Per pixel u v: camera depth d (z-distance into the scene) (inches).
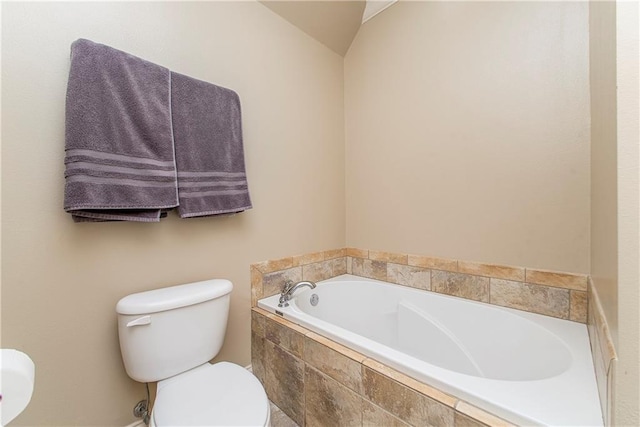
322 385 47.3
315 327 50.8
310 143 76.7
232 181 56.1
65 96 40.4
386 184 76.7
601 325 30.5
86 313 42.4
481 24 58.8
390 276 76.3
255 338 62.6
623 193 22.0
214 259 57.3
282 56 69.7
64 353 40.6
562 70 49.9
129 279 46.4
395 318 70.9
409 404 36.1
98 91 40.1
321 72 79.5
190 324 45.7
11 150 36.7
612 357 23.2
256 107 64.3
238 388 40.8
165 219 50.4
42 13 38.9
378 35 77.0
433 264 67.7
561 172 50.6
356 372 42.1
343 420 44.0
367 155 81.0
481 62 59.0
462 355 58.8
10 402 19.1
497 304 58.4
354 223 85.1
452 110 63.5
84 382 42.3
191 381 42.6
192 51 53.9
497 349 54.6
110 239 44.5
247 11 62.7
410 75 70.6
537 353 48.4
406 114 71.7
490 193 58.7
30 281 38.0
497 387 33.3
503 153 56.8
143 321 41.6
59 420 40.2
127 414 46.4
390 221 76.2
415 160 70.4
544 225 52.7
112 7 44.8
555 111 50.8
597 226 38.3
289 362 53.8
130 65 43.5
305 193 75.5
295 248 73.2
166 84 47.2
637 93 21.6
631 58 21.8
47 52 39.2
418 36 68.8
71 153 37.9
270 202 67.5
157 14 49.6
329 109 82.0
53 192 39.6
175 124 48.7
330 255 82.4
